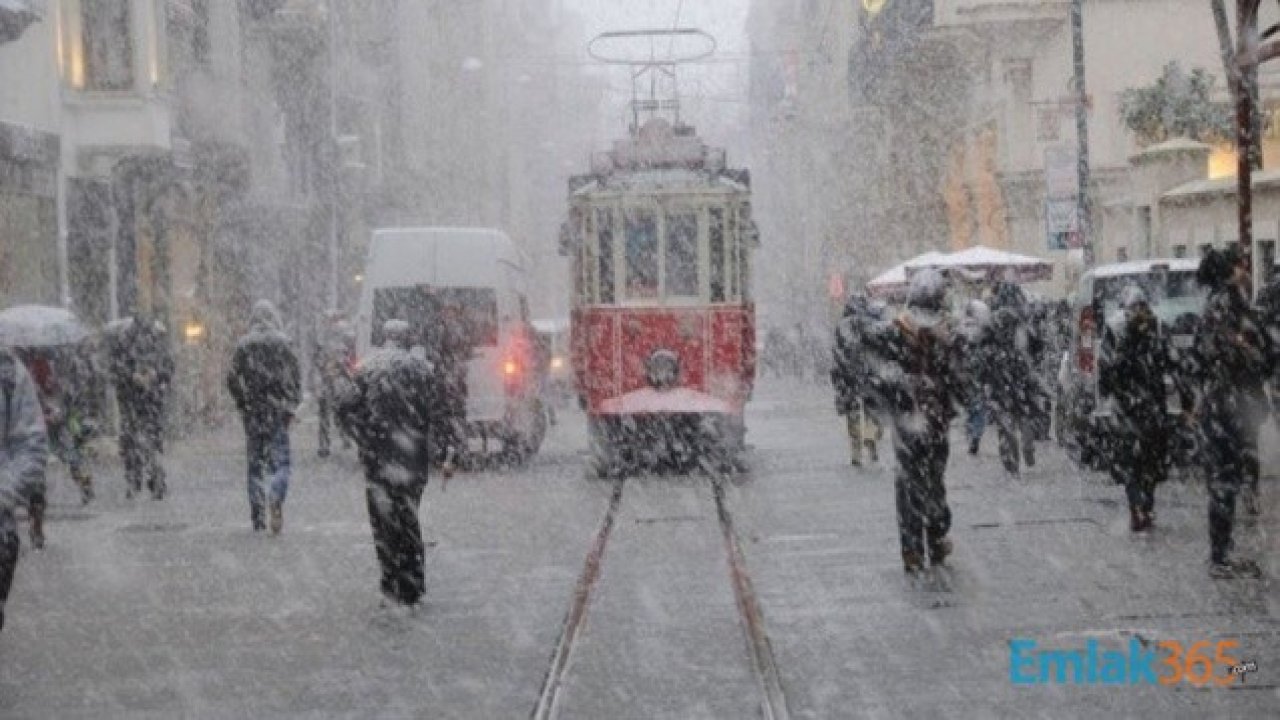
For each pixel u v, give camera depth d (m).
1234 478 16.25
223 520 24.06
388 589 16.44
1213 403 16.27
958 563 17.92
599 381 30.69
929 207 70.75
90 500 26.86
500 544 20.89
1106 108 48.09
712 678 12.97
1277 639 13.49
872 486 26.86
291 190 57.34
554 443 40.94
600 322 30.77
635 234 30.84
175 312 45.09
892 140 74.19
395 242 34.06
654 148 31.97
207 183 47.91
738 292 30.72
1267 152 41.94
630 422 30.42
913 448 17.41
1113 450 21.73
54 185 37.44
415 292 33.59
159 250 44.81
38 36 37.16
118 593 17.64
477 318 33.50
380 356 16.47
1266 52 23.48
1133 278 27.64
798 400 59.75
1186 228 38.91
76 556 20.53
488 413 33.25
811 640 14.25
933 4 56.88
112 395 37.25
